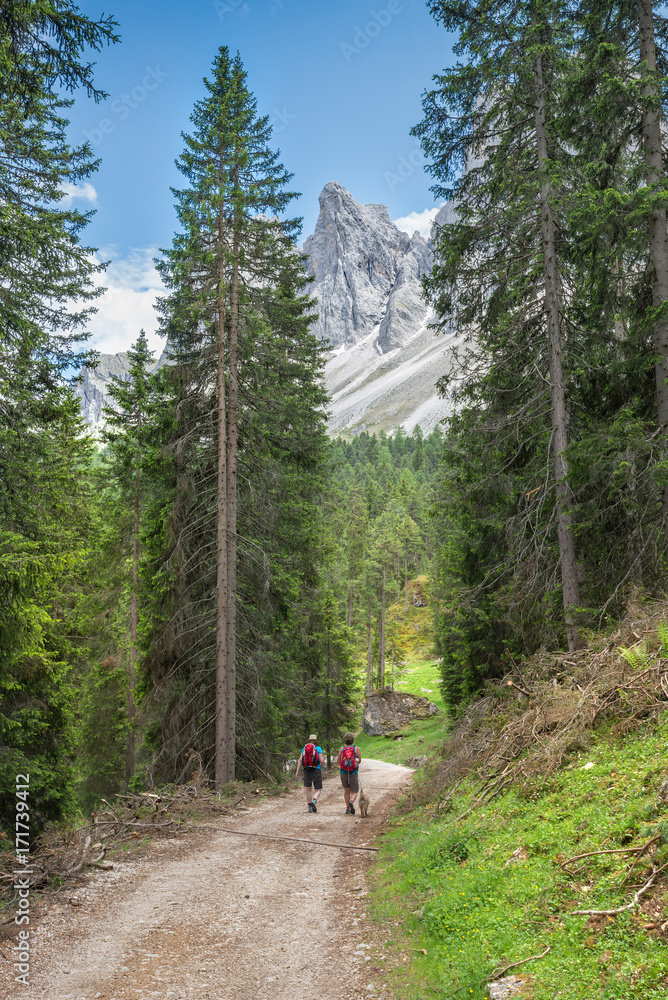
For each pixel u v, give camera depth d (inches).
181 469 711.1
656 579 447.8
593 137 528.1
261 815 536.4
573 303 565.0
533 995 163.5
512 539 557.9
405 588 3294.8
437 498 636.7
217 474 734.5
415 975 203.5
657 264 479.2
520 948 187.0
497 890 229.8
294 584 780.6
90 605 908.6
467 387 581.6
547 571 525.3
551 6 525.3
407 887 284.7
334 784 853.8
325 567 1088.2
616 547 482.9
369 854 386.3
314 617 1080.2
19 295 505.7
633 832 213.3
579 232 512.1
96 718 932.6
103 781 956.0
